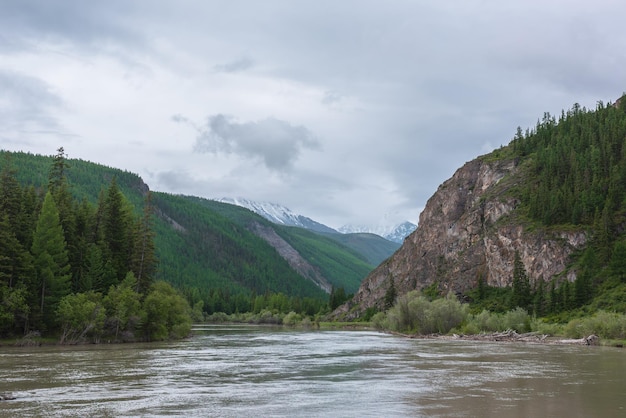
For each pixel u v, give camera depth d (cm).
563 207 19262
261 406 4172
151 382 5394
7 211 10288
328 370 6488
